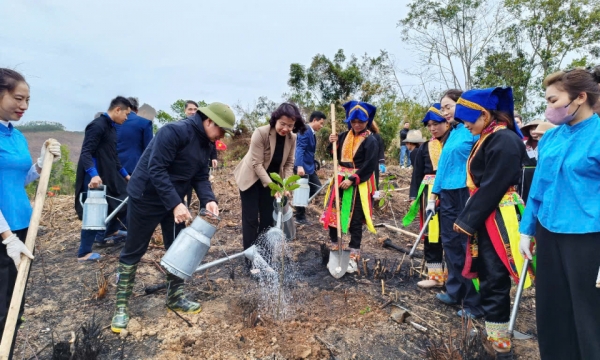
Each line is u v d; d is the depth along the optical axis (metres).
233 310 3.20
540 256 2.17
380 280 3.93
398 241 5.42
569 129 2.03
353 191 3.99
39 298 3.40
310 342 2.76
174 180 2.92
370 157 3.88
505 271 2.49
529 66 17.48
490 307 2.54
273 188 2.88
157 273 3.95
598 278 1.81
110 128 4.43
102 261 4.26
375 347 2.75
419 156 4.08
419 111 17.53
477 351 2.43
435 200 3.72
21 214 2.27
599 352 1.87
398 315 3.10
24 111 2.18
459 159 3.13
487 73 18.31
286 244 4.23
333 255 3.99
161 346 2.68
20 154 2.26
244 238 3.94
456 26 18.94
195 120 2.92
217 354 2.59
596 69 2.33
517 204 2.54
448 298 3.39
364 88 17.77
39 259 4.34
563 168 1.99
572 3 16.16
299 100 17.89
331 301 3.42
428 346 2.75
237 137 15.07
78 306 3.27
